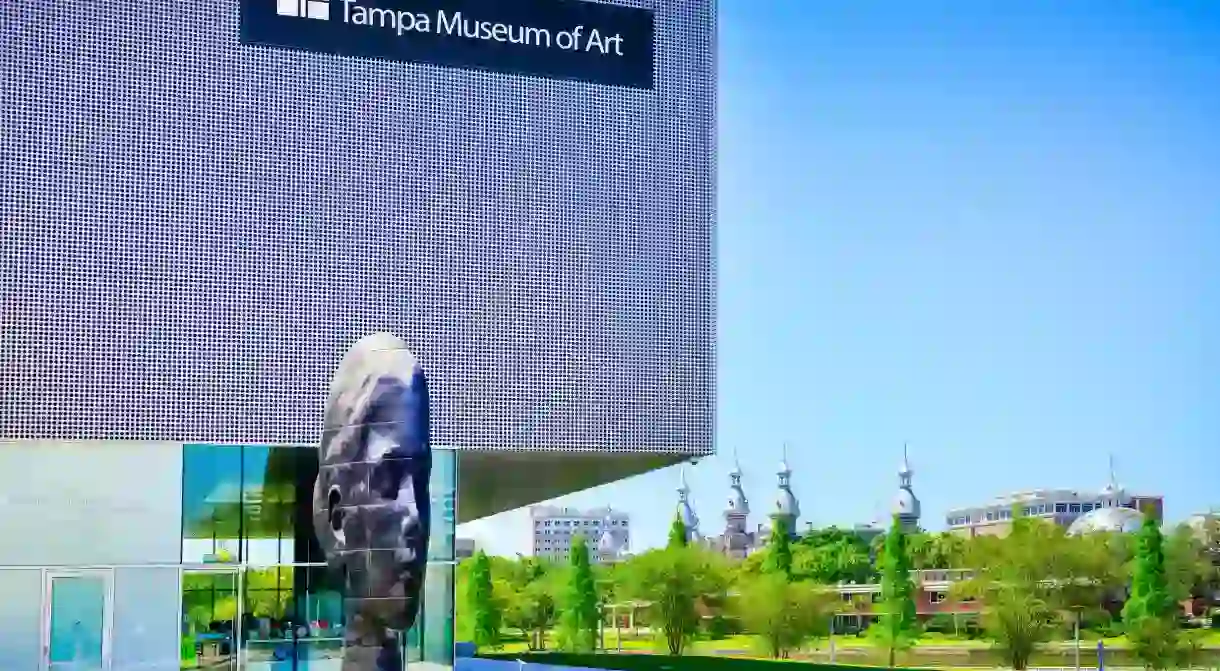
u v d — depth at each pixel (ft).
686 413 66.74
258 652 60.34
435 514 62.69
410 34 63.98
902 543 239.30
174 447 59.82
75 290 58.70
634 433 65.77
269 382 60.90
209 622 59.88
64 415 58.18
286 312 61.31
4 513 57.67
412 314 63.05
